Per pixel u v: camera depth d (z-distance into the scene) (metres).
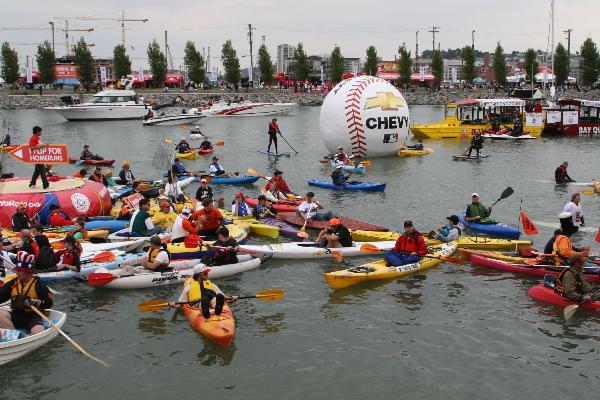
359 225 22.28
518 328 14.23
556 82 130.12
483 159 41.66
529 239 21.48
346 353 13.12
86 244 19.14
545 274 17.44
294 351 13.23
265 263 18.81
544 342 13.55
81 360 12.83
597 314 14.95
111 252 17.81
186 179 31.55
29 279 13.07
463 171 36.34
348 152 42.00
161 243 17.41
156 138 56.44
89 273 17.05
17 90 116.56
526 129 56.66
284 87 133.00
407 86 132.75
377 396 11.46
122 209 23.23
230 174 33.31
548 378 12.05
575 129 58.75
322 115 42.62
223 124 72.44
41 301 13.09
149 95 105.44
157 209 23.50
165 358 12.93
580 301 15.19
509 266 17.92
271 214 23.70
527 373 12.26
